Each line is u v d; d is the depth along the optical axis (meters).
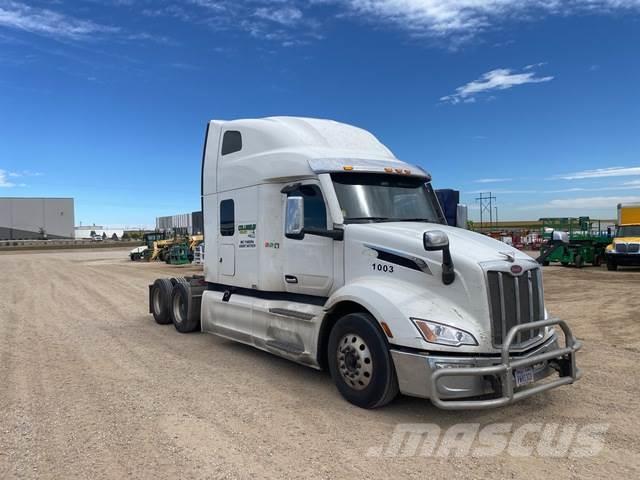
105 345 8.10
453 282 4.76
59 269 27.56
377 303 4.87
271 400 5.39
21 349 7.81
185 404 5.28
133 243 75.69
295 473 3.79
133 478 3.72
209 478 3.72
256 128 7.07
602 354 7.27
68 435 4.49
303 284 6.18
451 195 6.87
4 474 3.79
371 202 5.98
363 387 5.06
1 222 93.44
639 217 23.02
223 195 7.63
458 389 4.42
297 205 5.66
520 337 4.78
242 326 7.14
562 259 25.89
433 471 3.84
